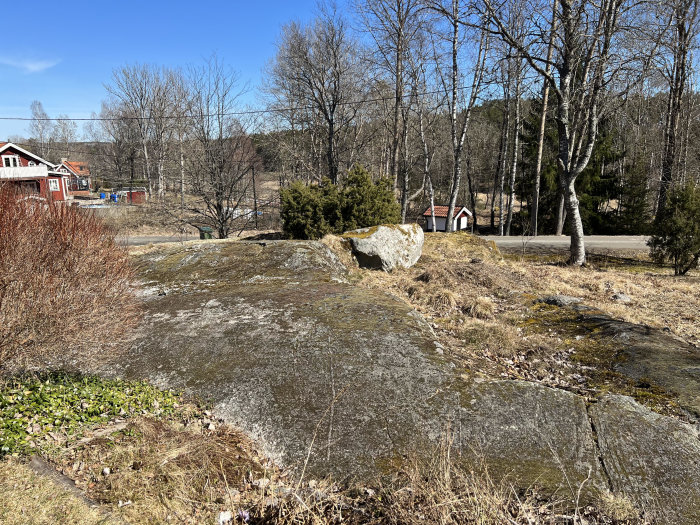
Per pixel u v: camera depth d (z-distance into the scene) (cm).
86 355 461
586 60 1222
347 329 597
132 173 4922
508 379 490
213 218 1834
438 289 879
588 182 2692
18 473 308
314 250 992
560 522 294
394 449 383
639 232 2562
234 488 343
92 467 336
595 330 666
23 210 418
